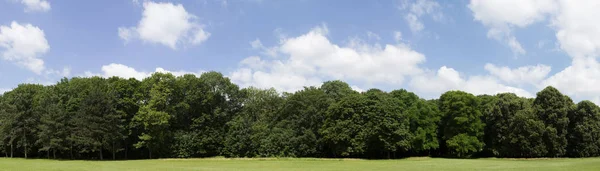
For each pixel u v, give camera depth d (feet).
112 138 259.80
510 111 268.41
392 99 268.62
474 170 138.92
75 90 284.00
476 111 268.00
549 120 261.85
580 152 260.83
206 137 294.87
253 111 330.95
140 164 196.34
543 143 255.29
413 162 203.10
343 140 258.57
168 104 290.15
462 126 266.36
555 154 255.91
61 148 258.98
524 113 258.57
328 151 286.25
